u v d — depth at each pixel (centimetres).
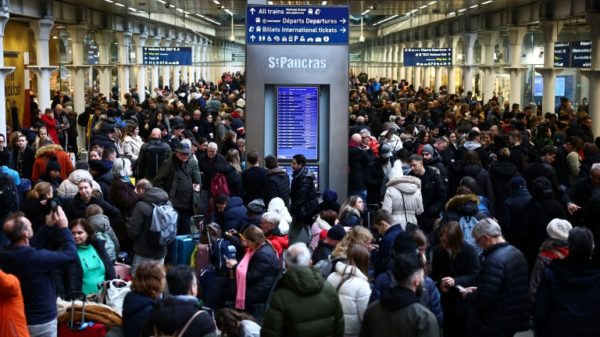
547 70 2897
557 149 1555
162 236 1085
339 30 1498
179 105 2639
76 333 782
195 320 596
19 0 2427
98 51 3822
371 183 1484
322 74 1505
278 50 1500
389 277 740
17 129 2633
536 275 905
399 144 1784
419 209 1176
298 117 1523
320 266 824
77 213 1131
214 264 1003
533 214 1098
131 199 1229
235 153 1426
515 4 3206
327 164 1530
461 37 4141
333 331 676
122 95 4097
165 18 4634
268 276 914
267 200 1346
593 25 2408
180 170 1383
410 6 3506
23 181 1346
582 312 727
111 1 3194
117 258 1095
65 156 1472
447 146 1669
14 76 2900
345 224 1041
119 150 1869
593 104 2461
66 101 3092
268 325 660
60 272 858
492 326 762
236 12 3981
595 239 997
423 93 3566
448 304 809
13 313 713
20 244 762
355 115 2433
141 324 662
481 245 778
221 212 1158
